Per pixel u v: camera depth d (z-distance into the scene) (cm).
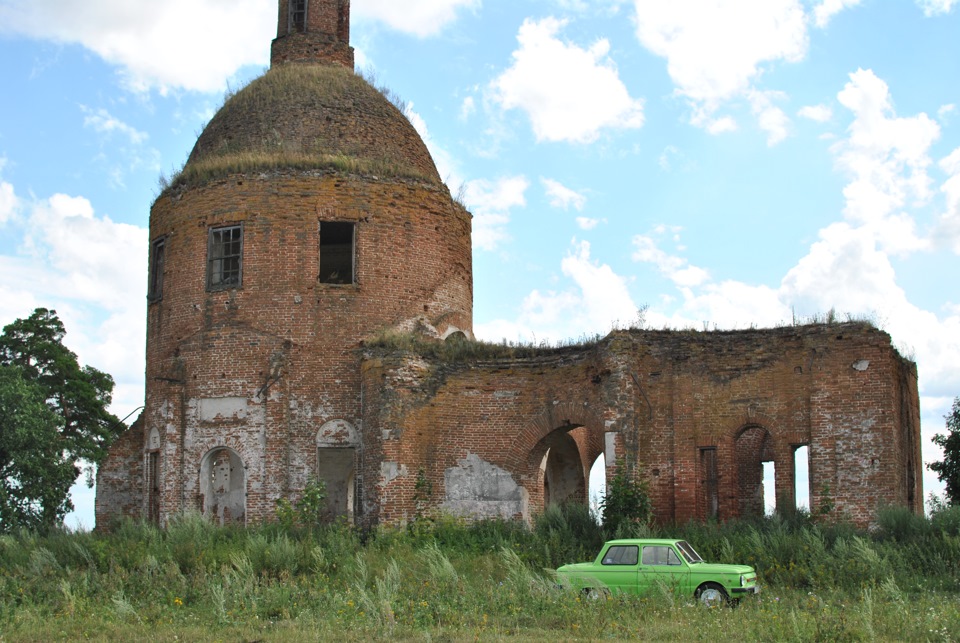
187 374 3278
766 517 2734
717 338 2917
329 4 3866
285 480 3152
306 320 3247
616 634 1717
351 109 3600
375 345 3153
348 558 2573
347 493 3381
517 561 2314
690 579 2078
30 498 3591
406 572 2462
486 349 3170
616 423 2880
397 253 3359
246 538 2770
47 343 4212
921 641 1655
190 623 1934
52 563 2620
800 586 2317
